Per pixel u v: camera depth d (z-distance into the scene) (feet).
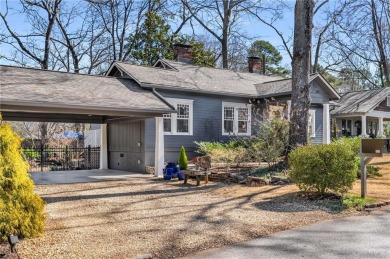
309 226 20.61
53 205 27.27
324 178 27.14
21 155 18.65
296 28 41.37
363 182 27.45
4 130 17.51
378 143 26.63
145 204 27.48
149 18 94.53
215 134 58.80
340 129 85.87
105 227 20.40
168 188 36.14
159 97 49.26
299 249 16.56
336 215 23.27
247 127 62.08
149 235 18.76
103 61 99.55
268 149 43.04
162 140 47.16
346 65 111.34
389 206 25.61
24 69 46.29
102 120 57.98
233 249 16.72
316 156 27.55
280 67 149.48
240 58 124.26
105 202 28.45
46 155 70.90
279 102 58.34
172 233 19.11
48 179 44.21
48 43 84.33
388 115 84.69
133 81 53.93
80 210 25.32
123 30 99.66
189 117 56.03
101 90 45.85
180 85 54.13
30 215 17.65
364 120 78.23
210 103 58.39
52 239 17.90
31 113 47.96
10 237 14.88
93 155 64.75
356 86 144.25
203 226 20.53
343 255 15.64
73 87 44.19
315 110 64.90
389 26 96.02
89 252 16.03
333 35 89.51
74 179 44.19
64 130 94.38
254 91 63.36
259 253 16.10
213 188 35.73
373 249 16.31
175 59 72.69
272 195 30.19
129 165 54.90
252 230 19.77
